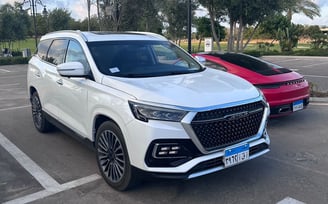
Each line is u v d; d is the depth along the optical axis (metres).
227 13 15.66
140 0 24.66
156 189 3.96
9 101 9.67
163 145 3.36
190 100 3.44
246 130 3.72
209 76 4.38
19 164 4.86
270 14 14.74
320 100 8.32
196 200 3.72
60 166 4.76
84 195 3.90
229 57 7.10
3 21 35.16
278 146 5.33
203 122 3.38
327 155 4.94
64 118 5.11
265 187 3.98
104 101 3.90
